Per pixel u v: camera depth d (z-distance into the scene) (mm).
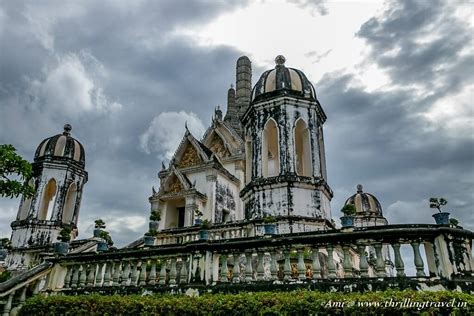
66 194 28797
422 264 8102
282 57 19172
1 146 11898
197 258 10086
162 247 10898
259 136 17219
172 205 27719
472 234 8406
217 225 16094
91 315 9703
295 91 17391
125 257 11469
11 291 10984
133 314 9164
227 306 8102
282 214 15430
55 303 10352
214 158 29359
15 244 26828
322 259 10891
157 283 10664
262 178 16344
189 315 8469
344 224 9070
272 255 9445
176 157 29625
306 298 7586
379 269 8336
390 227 8539
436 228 8188
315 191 16141
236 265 9766
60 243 12953
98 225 17406
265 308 7695
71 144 30375
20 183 11969
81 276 12047
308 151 16891
